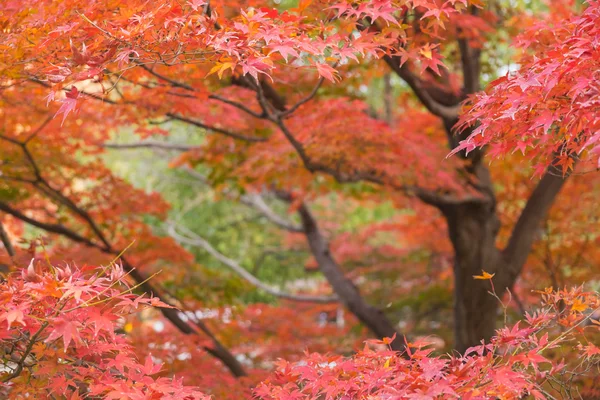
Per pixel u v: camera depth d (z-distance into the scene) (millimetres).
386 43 3646
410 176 6953
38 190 7625
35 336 2674
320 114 6320
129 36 2918
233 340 10062
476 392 2527
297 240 15094
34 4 3404
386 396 2656
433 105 6863
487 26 6328
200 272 8695
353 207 15789
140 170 15750
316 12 4000
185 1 3189
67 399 2975
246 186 8922
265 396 3332
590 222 9188
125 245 7793
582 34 3010
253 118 7148
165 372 5625
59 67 3070
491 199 8195
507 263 8156
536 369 3094
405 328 12547
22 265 4680
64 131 6969
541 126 3107
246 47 2996
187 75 5000
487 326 8164
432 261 12805
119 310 2873
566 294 3432
